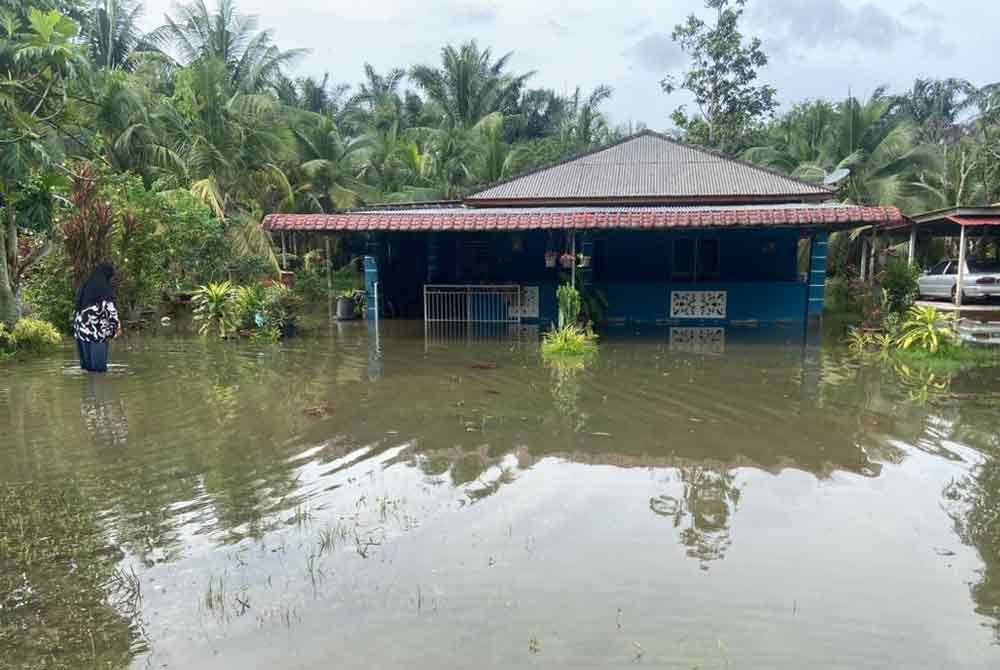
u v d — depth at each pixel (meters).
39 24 9.52
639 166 17.89
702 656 3.11
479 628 3.32
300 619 3.42
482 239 16.88
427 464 5.76
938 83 38.31
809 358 10.83
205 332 13.95
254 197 24.69
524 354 11.38
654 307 15.41
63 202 12.80
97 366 9.80
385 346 12.38
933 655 3.13
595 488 5.19
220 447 6.24
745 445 6.25
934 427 6.82
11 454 6.05
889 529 4.44
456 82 35.12
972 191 25.20
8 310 11.89
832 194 15.43
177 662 3.10
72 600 3.64
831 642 3.22
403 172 29.50
